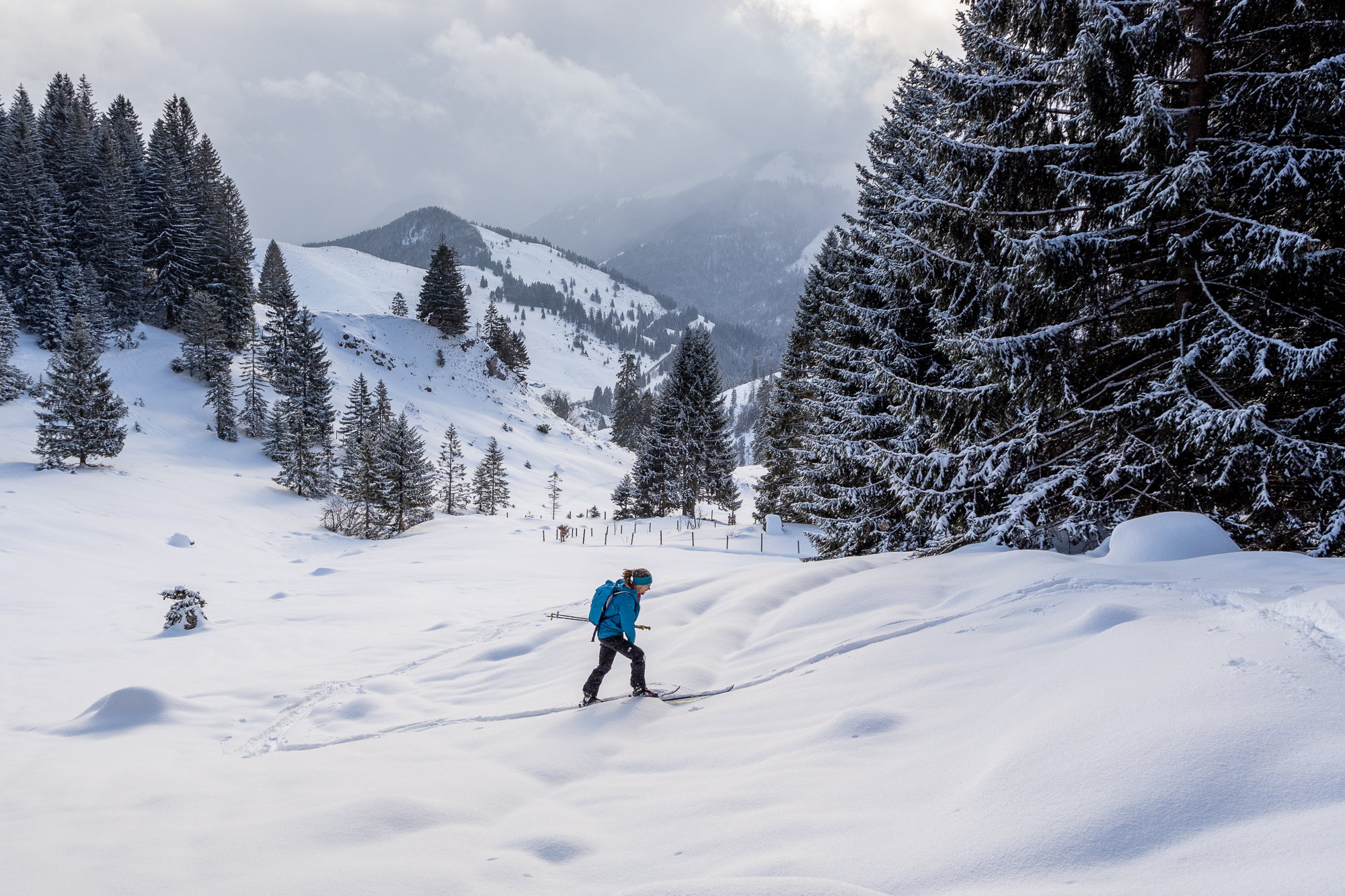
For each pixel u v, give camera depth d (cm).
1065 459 1078
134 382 5972
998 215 1066
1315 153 791
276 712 756
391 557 2770
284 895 287
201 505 3994
